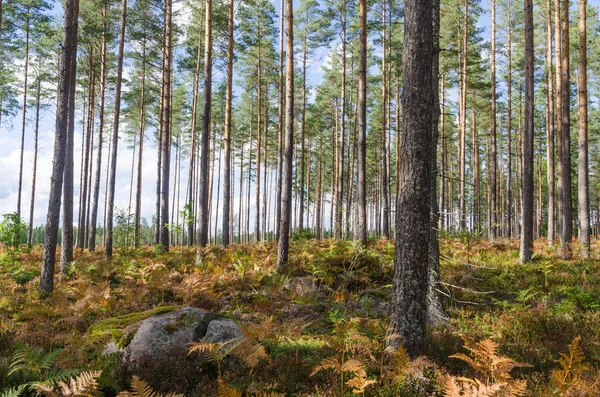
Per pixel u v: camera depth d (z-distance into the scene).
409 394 5.30
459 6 29.77
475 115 38.91
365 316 9.72
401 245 6.45
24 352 5.78
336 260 14.41
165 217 21.94
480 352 5.41
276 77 36.56
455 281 12.88
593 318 8.92
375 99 43.72
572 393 4.65
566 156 19.77
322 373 6.28
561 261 16.67
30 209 35.03
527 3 16.91
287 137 15.56
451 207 45.22
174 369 5.95
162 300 11.06
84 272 15.10
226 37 25.97
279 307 10.45
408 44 6.62
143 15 25.59
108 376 5.48
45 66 32.41
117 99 21.34
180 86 40.28
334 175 48.19
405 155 6.55
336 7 30.53
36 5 25.08
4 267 16.69
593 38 31.19
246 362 6.45
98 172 26.45
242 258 17.00
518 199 47.25
